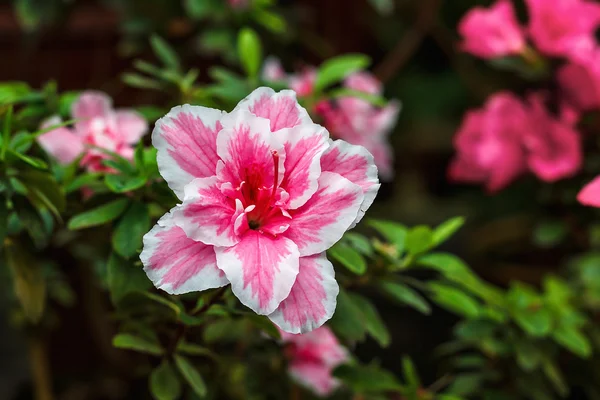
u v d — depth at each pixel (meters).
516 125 0.66
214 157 0.42
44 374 0.66
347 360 0.56
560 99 0.66
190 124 0.42
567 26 0.65
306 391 0.57
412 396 0.52
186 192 0.41
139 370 0.55
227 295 0.46
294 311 0.41
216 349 0.57
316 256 0.42
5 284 0.63
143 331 0.48
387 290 0.49
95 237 0.56
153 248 0.41
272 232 0.41
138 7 0.72
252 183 0.42
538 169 0.65
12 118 0.49
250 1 0.69
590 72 0.64
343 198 0.41
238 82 0.54
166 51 0.56
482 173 0.73
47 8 0.71
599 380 0.61
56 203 0.47
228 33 0.69
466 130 0.71
